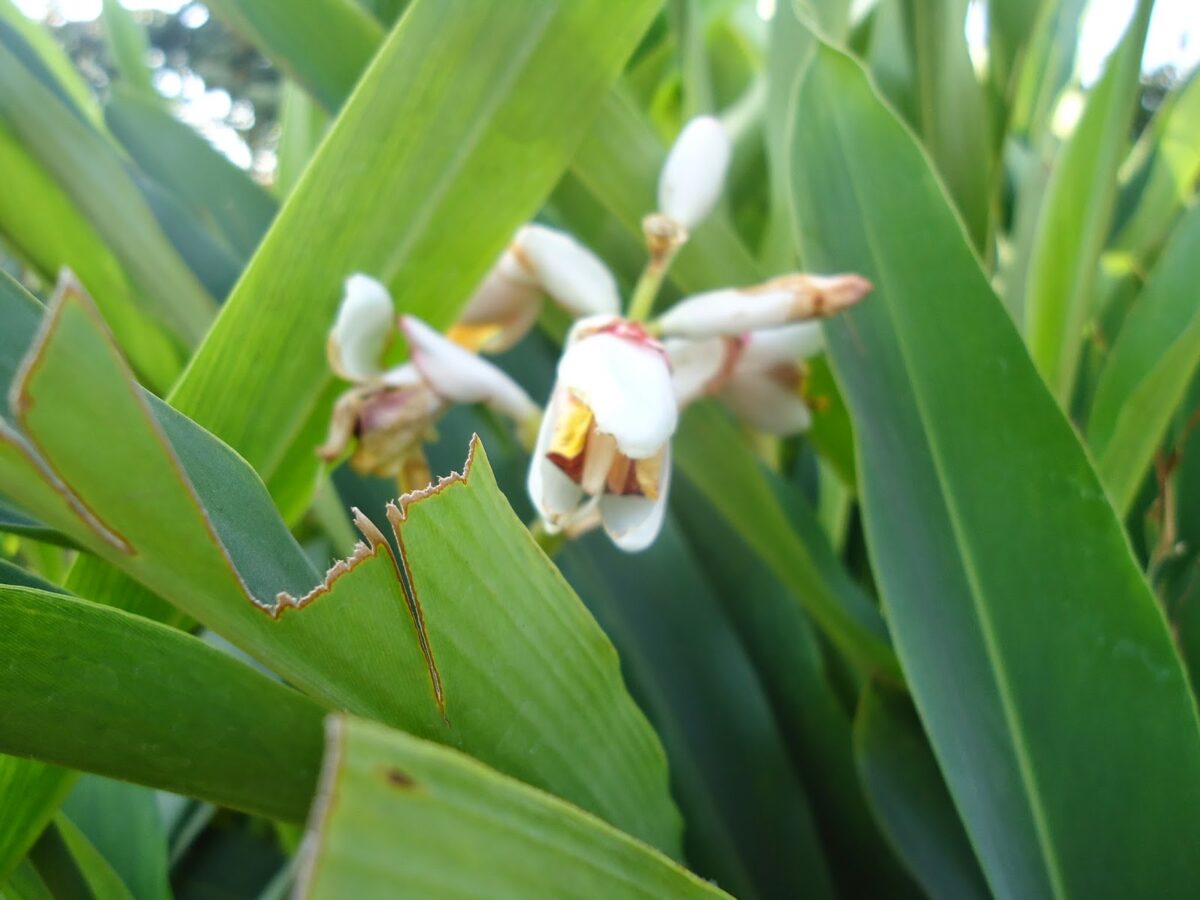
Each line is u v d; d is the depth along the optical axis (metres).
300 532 0.19
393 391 0.13
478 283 0.14
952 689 0.10
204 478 0.07
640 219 0.16
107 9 0.24
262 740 0.07
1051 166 0.19
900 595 0.11
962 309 0.11
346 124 0.12
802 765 0.16
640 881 0.06
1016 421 0.10
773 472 0.17
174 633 0.07
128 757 0.07
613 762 0.08
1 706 0.07
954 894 0.12
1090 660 0.10
